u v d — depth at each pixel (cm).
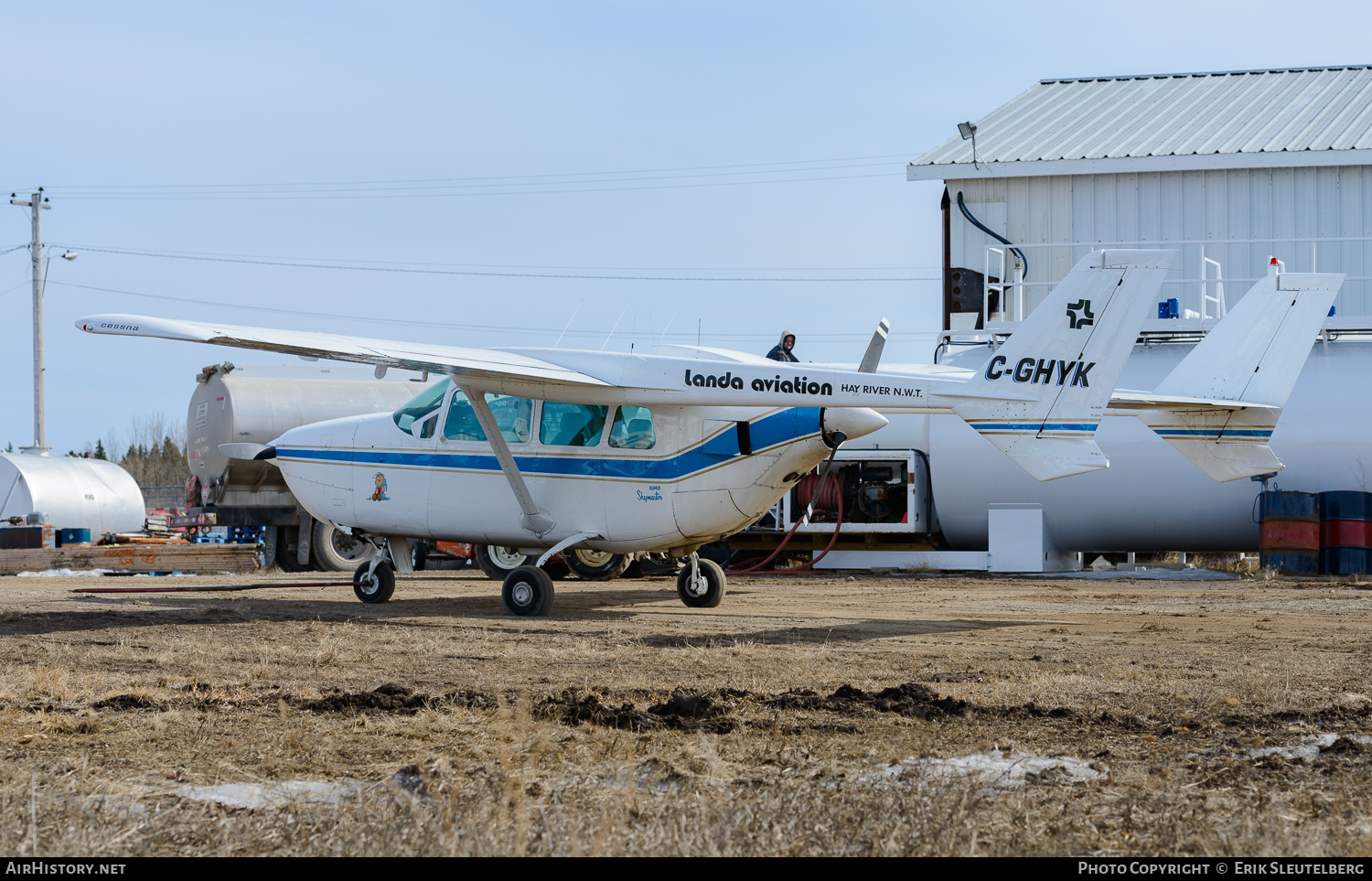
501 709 620
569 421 1280
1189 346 2009
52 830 429
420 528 1352
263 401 2322
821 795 466
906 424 2097
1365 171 2428
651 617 1220
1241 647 948
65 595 1544
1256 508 1898
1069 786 494
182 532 3925
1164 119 2836
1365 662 847
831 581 1853
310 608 1306
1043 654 900
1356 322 1948
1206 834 416
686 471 1233
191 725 625
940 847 399
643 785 494
